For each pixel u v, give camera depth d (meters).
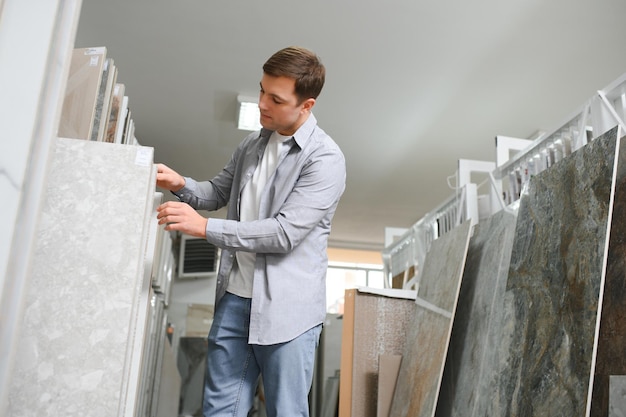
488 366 2.14
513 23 3.43
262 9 3.39
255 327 1.52
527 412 1.75
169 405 5.51
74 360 1.18
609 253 1.73
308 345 1.57
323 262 1.68
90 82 1.63
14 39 1.08
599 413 1.62
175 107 4.62
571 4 3.25
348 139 5.04
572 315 1.65
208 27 3.59
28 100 1.06
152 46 3.81
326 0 3.29
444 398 2.60
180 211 1.44
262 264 1.57
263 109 1.56
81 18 3.54
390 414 2.73
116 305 1.21
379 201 6.56
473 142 5.01
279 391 1.53
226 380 1.58
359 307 2.98
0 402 0.98
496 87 4.12
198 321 6.98
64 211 1.25
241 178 1.71
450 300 2.43
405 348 2.87
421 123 4.70
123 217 1.26
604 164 1.68
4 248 1.00
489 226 2.62
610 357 1.62
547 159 2.47
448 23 3.44
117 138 1.84
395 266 5.01
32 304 1.20
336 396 5.57
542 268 1.91
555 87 4.09
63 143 1.28
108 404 1.17
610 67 3.82
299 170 1.61
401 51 3.74
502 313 2.14
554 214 1.92
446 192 6.21
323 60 3.88
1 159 1.03
